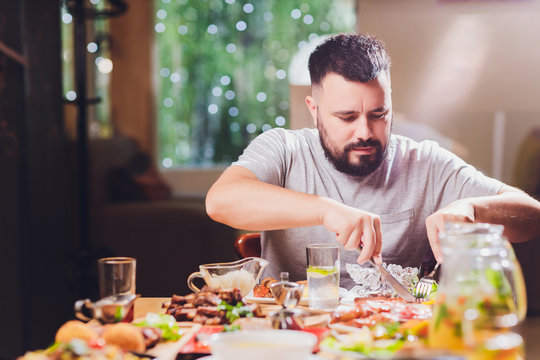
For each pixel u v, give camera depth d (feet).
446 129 12.91
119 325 3.29
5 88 9.61
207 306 4.00
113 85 15.74
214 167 17.56
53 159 11.24
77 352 2.82
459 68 12.83
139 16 16.15
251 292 4.72
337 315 3.82
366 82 5.73
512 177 12.84
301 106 8.54
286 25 17.35
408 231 6.14
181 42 17.28
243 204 4.87
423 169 6.23
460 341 2.74
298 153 6.23
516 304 2.98
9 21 9.49
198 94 17.51
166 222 12.64
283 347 2.63
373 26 12.89
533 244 10.98
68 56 12.96
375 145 5.89
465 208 4.80
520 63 12.69
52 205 11.24
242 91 17.60
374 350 3.10
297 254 6.08
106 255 12.13
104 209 12.94
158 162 17.08
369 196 6.16
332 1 17.24
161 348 3.34
